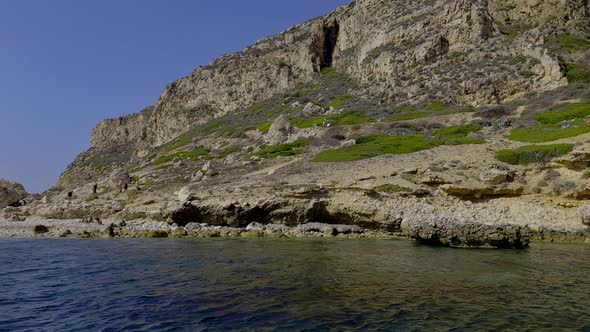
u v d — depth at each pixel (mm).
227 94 125125
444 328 10688
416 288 14633
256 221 35125
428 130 57188
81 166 159625
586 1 85938
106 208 42125
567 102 54375
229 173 51688
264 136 71875
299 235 32031
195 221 36156
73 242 29250
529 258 20984
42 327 11078
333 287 14789
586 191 31719
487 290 14359
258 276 16734
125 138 175875
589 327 10734
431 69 75750
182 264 19609
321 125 67750
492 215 32562
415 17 91000
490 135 49062
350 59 109438
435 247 25328
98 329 10844
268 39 146000
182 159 72250
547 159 35562
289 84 115812
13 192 54906
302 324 10992
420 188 34750
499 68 67812
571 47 70625
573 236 28609
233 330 10594
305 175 40531
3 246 27234
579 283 15406
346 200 34375
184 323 11148
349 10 121688
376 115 69250
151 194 44469
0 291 14812
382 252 23172
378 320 11281
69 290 14867
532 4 85188
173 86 145250
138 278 16641
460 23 78938
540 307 12375
